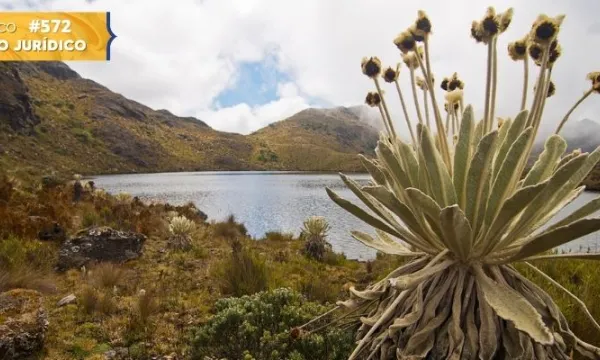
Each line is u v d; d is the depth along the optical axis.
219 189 40.75
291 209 23.12
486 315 1.55
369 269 6.91
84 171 76.19
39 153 70.75
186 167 111.62
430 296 1.70
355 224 16.75
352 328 2.59
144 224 9.76
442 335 1.61
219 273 5.96
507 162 1.44
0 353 3.28
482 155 1.45
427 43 1.83
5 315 3.64
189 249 8.09
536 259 1.64
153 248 8.09
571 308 2.71
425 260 1.88
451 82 2.24
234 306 3.09
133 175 82.50
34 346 3.50
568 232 1.25
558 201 1.68
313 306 3.00
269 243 9.98
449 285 1.69
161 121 146.25
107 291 5.08
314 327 2.76
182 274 6.25
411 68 1.99
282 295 3.14
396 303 1.68
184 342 3.78
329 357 2.38
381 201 1.65
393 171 1.72
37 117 85.12
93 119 112.19
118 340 3.83
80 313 4.41
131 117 130.00
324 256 8.27
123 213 10.84
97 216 9.56
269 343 2.55
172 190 38.22
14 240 6.36
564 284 3.26
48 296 5.02
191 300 4.98
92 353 3.59
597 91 1.63
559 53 1.67
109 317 4.38
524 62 1.74
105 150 96.94
